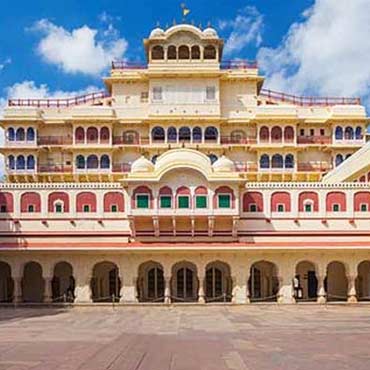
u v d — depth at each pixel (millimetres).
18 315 47281
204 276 57438
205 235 59062
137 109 76812
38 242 58906
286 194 60531
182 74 75500
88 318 44031
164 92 76000
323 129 77562
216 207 58250
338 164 76000
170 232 59062
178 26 76312
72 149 74625
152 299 61156
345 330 33719
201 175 58344
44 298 59188
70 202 60438
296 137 75875
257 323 38781
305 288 61938
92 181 74875
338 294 62188
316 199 60500
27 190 60562
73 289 61625
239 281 57500
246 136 76625
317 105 78625
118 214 60281
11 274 57531
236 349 25688
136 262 57750
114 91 77062
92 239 59656
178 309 53312
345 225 60094
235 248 56969
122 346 26766
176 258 57688
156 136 75812
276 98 78312
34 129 75375
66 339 29812
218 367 21031
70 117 76125
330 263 61406
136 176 58281
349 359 22766
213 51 76750
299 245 57750
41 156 76062
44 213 60312
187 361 22391
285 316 44719
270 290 61781
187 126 75875
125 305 55938
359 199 60500
